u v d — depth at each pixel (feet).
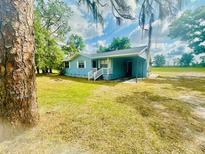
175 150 9.93
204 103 21.50
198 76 58.65
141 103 20.97
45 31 66.23
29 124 11.21
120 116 15.38
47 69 72.18
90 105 19.04
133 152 9.53
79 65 61.26
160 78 52.16
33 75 11.09
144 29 26.17
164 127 13.29
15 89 10.13
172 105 20.27
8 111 10.11
